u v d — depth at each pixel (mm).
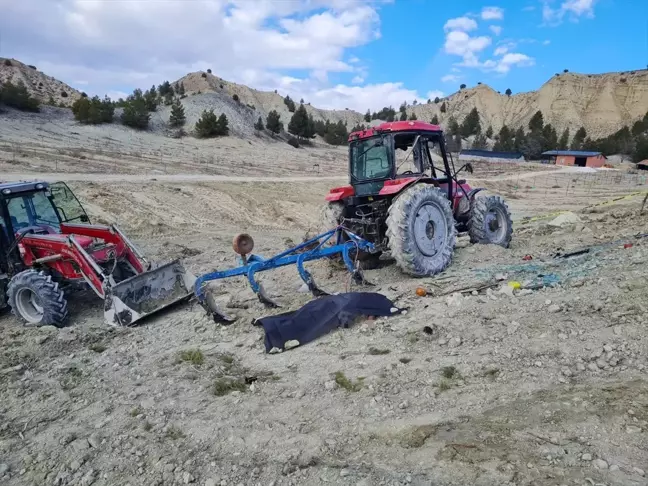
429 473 3053
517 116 188500
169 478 3312
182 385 4672
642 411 3342
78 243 7105
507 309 5492
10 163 25203
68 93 130750
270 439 3654
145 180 23859
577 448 3096
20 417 4293
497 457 3102
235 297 7539
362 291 6887
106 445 3756
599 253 7629
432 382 4184
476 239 9070
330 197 8641
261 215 22156
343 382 4387
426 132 8117
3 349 5902
